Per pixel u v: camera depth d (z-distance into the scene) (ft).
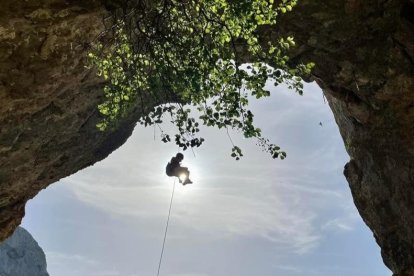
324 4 50.29
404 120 56.24
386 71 55.11
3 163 49.34
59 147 55.57
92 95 50.52
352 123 66.59
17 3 33.83
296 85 29.22
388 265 67.10
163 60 31.99
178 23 32.60
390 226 63.77
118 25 37.96
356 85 58.34
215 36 29.91
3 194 55.16
